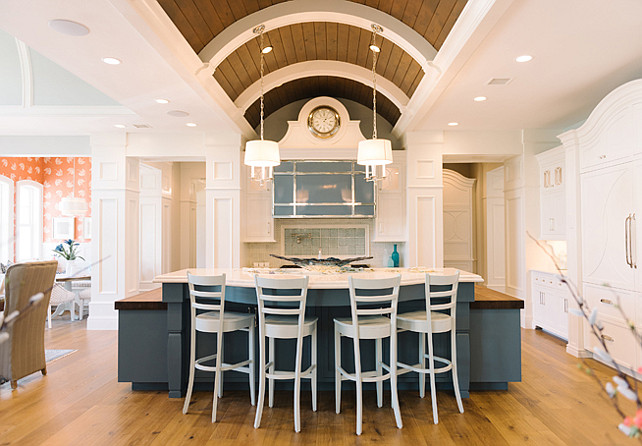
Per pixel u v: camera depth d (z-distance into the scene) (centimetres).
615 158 407
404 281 336
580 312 105
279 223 682
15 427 301
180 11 330
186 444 276
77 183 930
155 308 375
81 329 613
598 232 437
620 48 342
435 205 607
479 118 545
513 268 650
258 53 483
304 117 639
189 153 617
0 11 277
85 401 350
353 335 305
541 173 593
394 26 405
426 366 371
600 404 339
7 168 847
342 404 344
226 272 400
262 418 317
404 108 551
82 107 534
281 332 308
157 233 823
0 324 98
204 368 322
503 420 311
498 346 372
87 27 299
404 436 287
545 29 310
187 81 400
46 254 924
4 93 532
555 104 485
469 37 315
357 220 681
